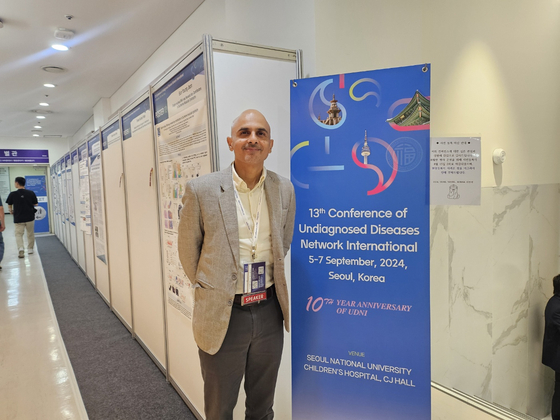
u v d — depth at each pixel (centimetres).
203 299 140
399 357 158
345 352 164
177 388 244
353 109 158
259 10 242
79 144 540
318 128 163
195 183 141
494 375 282
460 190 154
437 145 154
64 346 329
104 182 411
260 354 149
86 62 482
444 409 236
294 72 197
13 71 508
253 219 146
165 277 252
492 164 258
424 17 229
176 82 209
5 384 265
